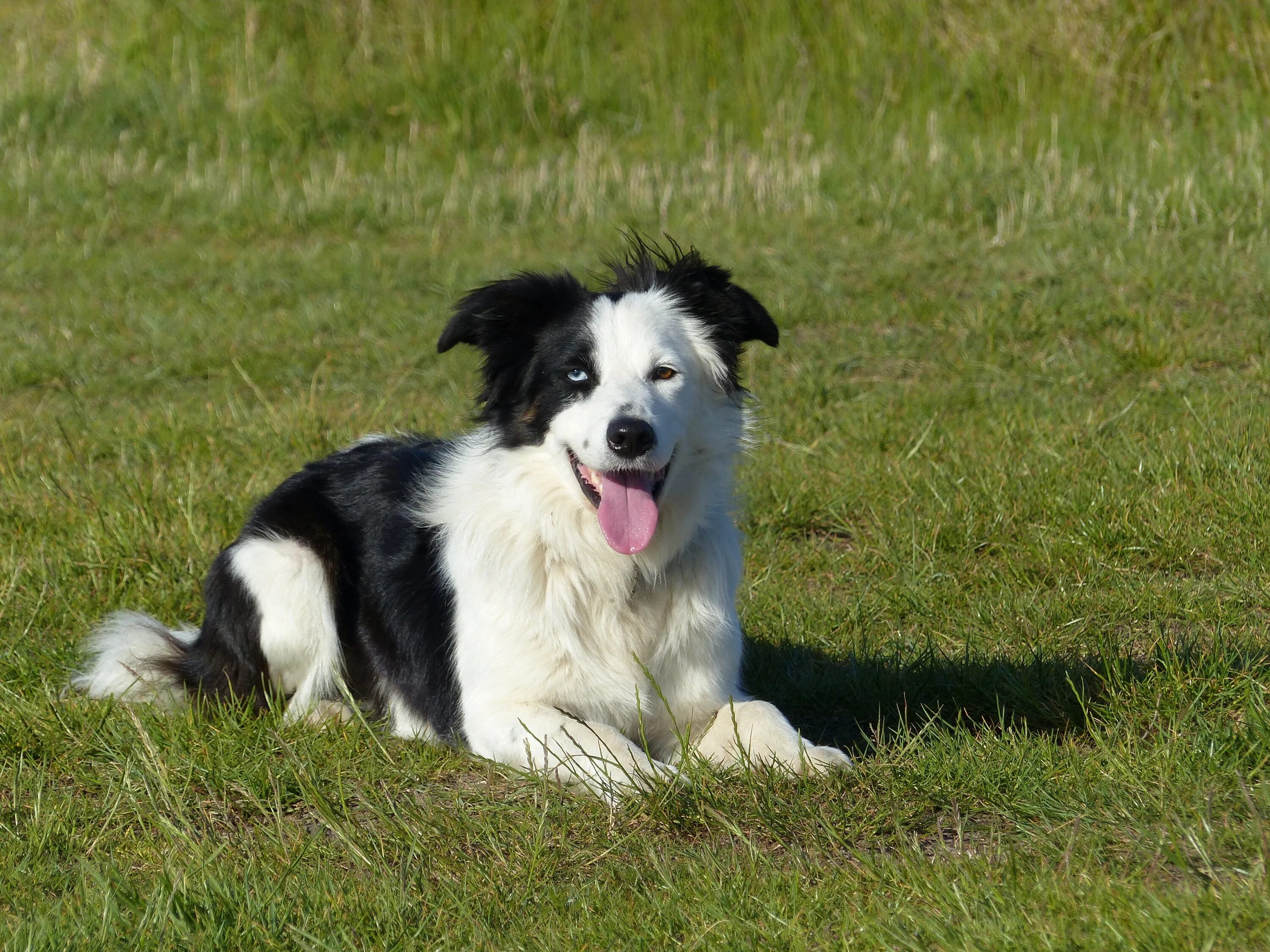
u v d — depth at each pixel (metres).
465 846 6.48
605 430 6.96
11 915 5.86
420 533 8.30
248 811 7.01
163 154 24.88
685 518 7.54
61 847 6.55
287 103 25.47
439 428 13.88
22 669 8.84
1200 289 16.28
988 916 5.39
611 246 19.73
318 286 19.50
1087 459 11.82
